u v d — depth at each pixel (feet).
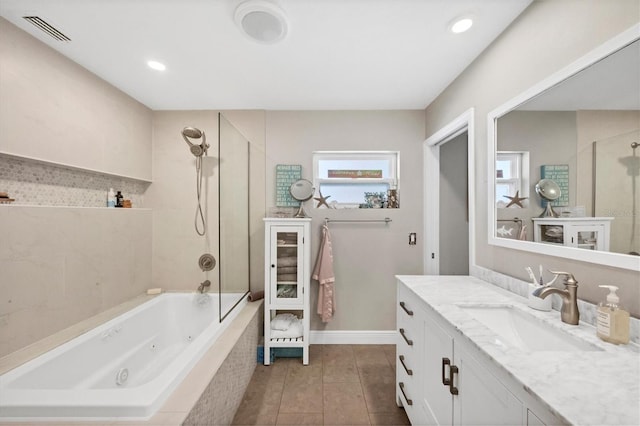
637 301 2.65
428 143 7.57
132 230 7.07
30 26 4.34
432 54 5.16
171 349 7.12
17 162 4.64
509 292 4.25
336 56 5.22
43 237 4.77
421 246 7.90
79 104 5.49
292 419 4.94
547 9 3.59
